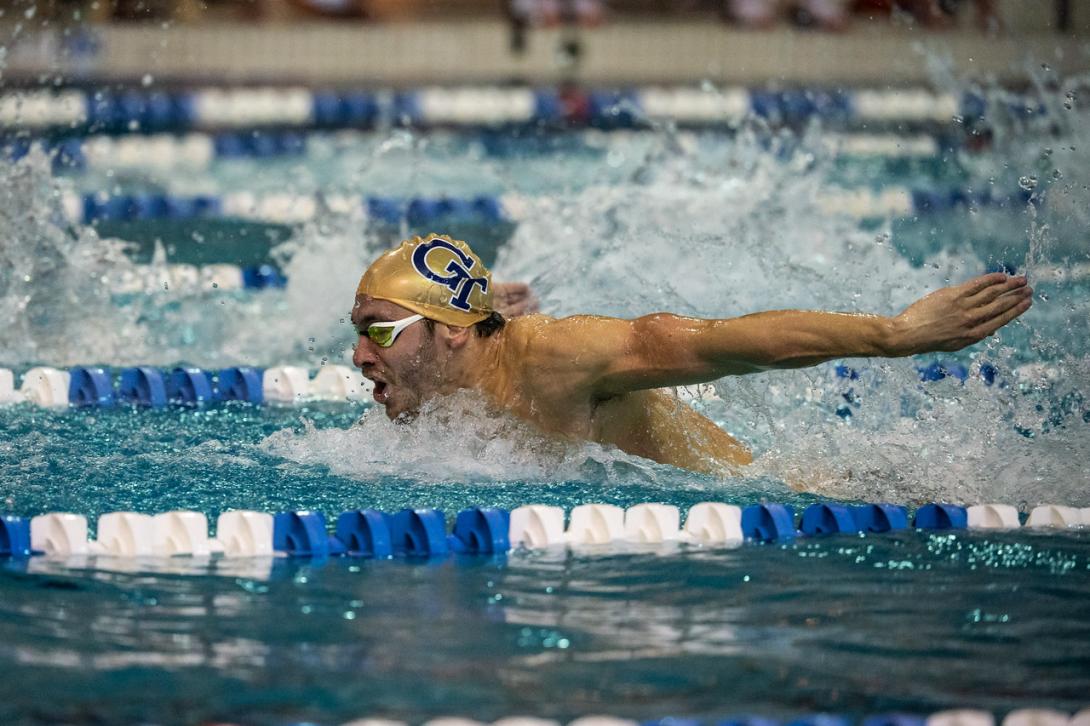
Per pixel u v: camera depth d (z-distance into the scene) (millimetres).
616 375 11852
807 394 14117
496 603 8867
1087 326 16203
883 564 10062
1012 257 23406
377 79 43906
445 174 34594
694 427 13398
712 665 7656
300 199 30047
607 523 10828
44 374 16547
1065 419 13922
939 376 15914
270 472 12711
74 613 8492
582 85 44000
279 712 6832
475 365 12789
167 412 15914
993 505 11625
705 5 45625
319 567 9805
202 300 21641
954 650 8000
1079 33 39812
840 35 43562
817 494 12477
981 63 40250
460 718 6781
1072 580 9617
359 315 12570
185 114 38656
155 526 10359
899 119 39375
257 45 42594
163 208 28688
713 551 10438
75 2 39438
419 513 10508
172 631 8133
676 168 30969
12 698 6945
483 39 44750
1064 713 7035
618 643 8023
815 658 7820
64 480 12250
